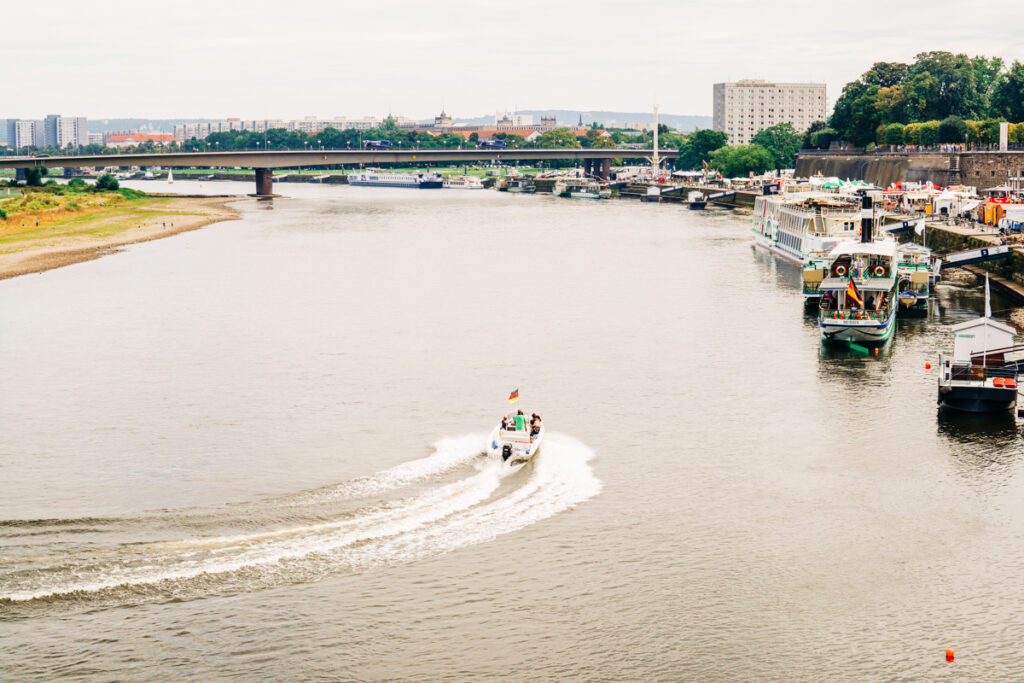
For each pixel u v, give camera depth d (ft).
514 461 254.27
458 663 174.91
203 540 211.82
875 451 266.57
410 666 173.78
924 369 346.33
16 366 354.13
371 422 289.53
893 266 414.21
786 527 222.48
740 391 320.50
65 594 190.39
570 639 181.47
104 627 181.37
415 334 401.90
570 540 215.31
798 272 566.36
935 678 170.91
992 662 174.70
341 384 328.49
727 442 273.75
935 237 612.29
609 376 337.52
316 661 174.09
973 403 293.84
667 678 171.32
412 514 225.56
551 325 418.72
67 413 299.58
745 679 171.01
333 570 201.26
